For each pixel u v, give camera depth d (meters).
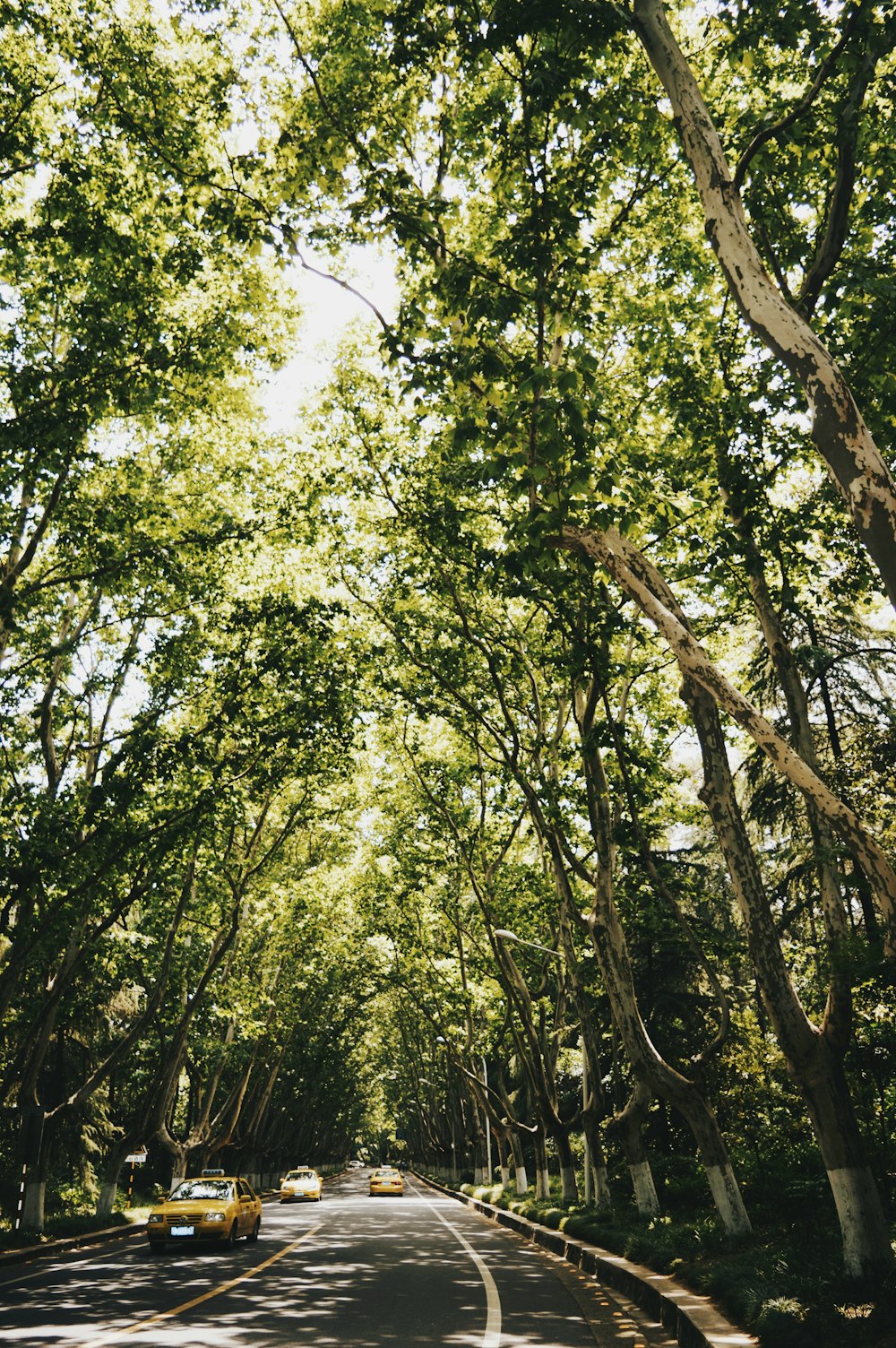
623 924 22.45
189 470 19.62
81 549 17.48
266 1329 10.10
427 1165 91.12
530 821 31.11
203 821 20.25
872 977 10.13
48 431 14.70
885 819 15.37
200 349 15.38
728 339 13.33
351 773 28.67
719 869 26.66
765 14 9.28
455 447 10.16
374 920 37.16
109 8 13.58
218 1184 20.47
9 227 14.41
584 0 8.30
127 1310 11.42
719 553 12.67
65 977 21.45
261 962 37.81
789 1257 10.23
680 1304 9.73
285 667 20.03
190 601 19.41
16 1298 12.61
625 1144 18.50
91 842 18.80
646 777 17.23
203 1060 37.66
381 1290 13.34
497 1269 15.84
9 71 13.65
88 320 14.54
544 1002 29.20
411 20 9.55
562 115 9.66
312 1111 71.44
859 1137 10.09
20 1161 21.02
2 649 17.30
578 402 9.16
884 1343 6.92
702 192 7.64
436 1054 56.69
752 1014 21.61
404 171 11.23
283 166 12.11
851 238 11.35
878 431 10.43
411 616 22.45
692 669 8.06
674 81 7.92
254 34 13.14
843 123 8.87
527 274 10.28
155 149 13.61
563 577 11.56
